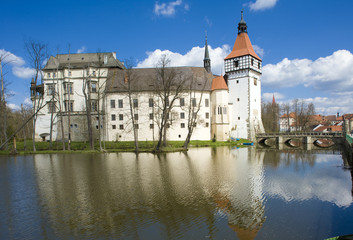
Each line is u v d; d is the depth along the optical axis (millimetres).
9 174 23266
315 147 50406
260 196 16406
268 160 31625
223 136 55219
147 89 53875
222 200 15516
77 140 52750
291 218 12844
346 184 19844
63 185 19141
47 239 10672
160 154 37156
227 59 61562
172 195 16438
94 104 54625
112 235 10922
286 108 94625
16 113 67438
